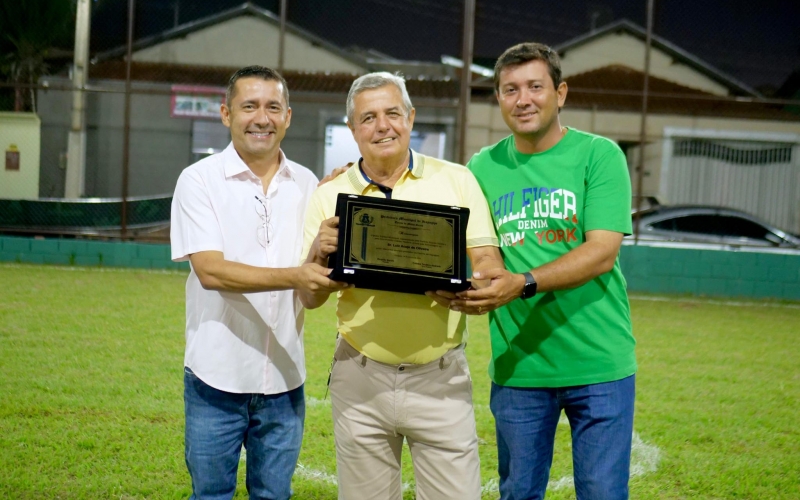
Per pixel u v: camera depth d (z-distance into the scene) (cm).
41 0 1541
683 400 532
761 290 1105
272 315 256
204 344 252
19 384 504
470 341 705
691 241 1144
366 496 257
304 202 269
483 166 270
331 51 1775
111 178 1700
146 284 971
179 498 337
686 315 917
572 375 251
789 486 377
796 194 1352
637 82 1902
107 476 358
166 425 434
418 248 226
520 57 247
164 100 1698
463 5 1116
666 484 378
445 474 248
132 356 591
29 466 365
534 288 231
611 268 245
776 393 559
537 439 260
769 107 1741
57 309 770
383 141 238
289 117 264
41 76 1595
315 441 420
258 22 1764
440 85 1658
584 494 251
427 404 244
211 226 247
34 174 1398
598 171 247
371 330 242
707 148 1395
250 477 268
